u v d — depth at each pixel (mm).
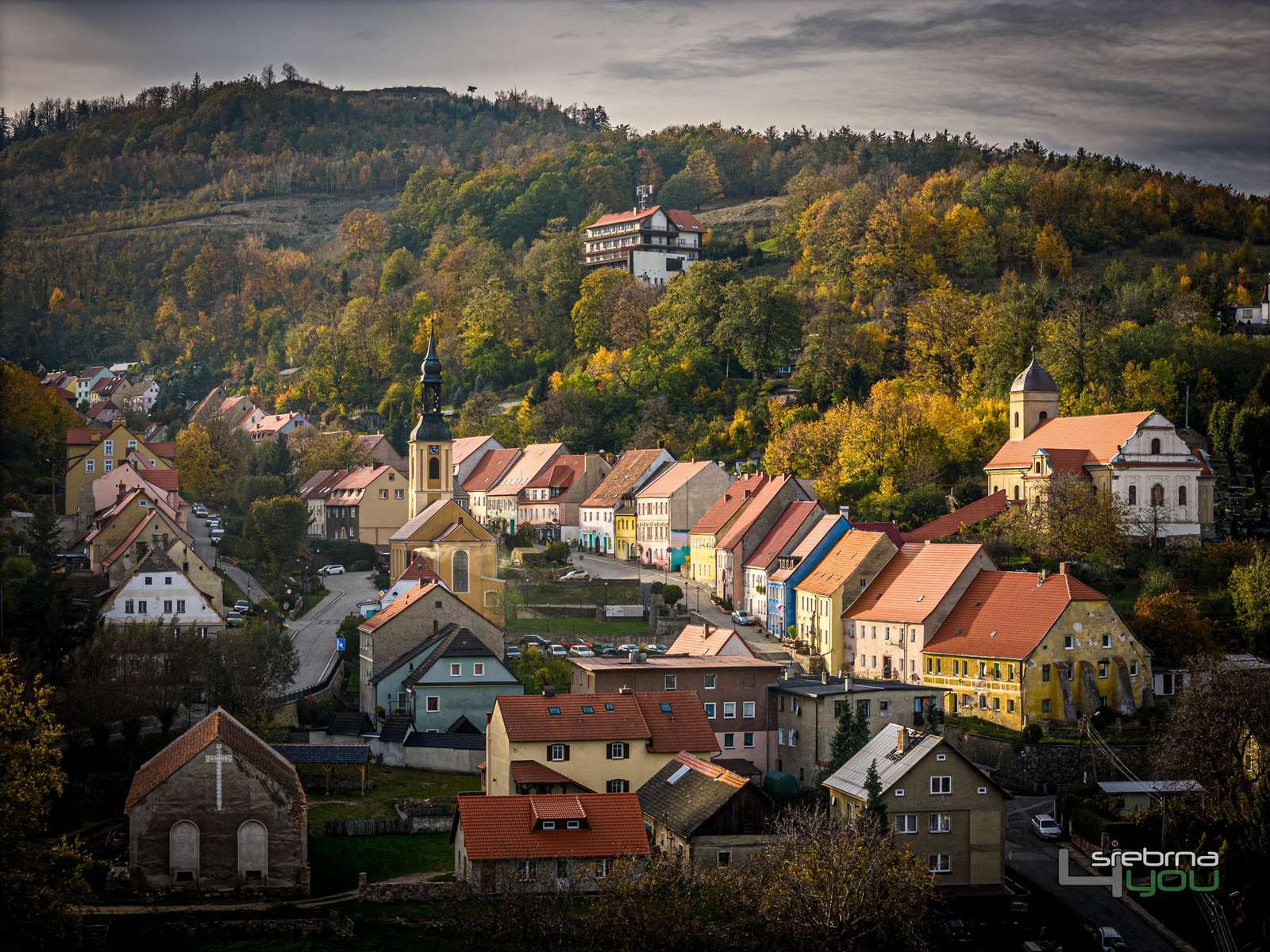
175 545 171250
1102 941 96812
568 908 93500
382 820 113500
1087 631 138250
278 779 101375
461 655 141500
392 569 185750
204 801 100375
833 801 113125
